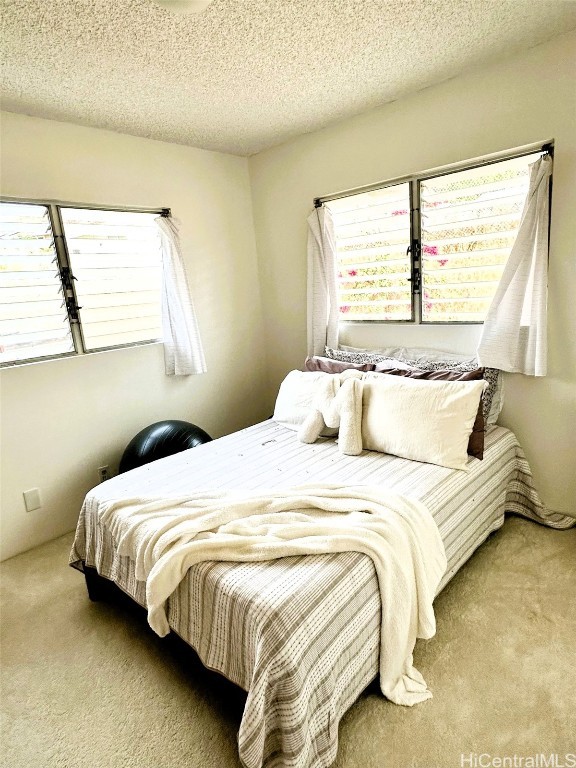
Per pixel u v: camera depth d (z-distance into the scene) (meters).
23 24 1.46
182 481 1.95
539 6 1.60
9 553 2.34
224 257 3.20
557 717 1.29
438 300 2.47
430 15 1.62
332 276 2.86
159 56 1.75
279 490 1.72
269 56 1.82
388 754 1.23
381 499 1.58
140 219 2.75
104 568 1.76
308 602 1.19
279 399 2.73
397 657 1.38
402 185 2.47
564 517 2.21
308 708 1.12
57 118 2.29
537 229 2.00
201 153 2.98
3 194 2.18
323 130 2.73
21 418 2.33
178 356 2.91
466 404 1.93
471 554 1.91
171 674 1.55
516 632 1.60
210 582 1.30
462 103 2.15
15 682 1.55
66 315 2.48
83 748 1.31
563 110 1.89
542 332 2.04
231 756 1.26
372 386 2.20
